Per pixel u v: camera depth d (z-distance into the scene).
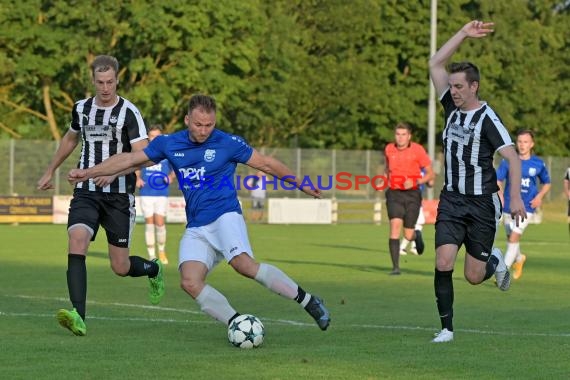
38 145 95.69
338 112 141.38
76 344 23.67
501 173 42.84
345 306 32.38
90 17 107.75
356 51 144.88
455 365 21.20
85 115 26.36
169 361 21.39
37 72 112.88
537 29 152.12
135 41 109.69
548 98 152.00
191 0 110.88
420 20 143.25
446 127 25.19
